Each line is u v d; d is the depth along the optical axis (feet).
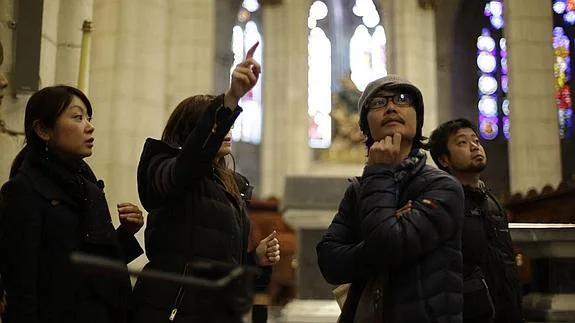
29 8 16.66
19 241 7.44
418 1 55.77
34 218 7.53
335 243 7.68
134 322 7.83
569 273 12.57
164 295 7.55
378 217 6.73
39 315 7.52
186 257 7.61
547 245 12.66
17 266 7.38
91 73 27.27
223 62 75.31
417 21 55.31
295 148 59.06
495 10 77.77
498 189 73.56
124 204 9.14
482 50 77.10
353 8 75.00
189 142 7.35
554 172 42.19
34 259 7.43
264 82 60.75
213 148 7.38
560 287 12.53
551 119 42.80
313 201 18.86
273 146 59.52
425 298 6.61
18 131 16.29
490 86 76.33
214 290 4.70
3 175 15.92
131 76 27.12
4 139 16.05
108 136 26.63
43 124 8.22
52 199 7.73
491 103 76.02
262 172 59.57
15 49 16.46
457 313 6.61
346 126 60.13
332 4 74.79
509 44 44.04
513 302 9.16
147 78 27.58
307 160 59.21
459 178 10.07
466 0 77.41
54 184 7.91
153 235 7.95
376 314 6.93
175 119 8.67
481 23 77.61
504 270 9.16
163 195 7.70
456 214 6.86
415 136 7.87
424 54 54.85
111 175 26.30
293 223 19.15
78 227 7.88
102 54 27.25
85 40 20.38
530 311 12.96
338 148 59.72
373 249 6.70
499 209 9.75
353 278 7.38
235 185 8.52
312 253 19.03
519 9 43.93
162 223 7.89
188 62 39.81
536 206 33.68
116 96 26.76
